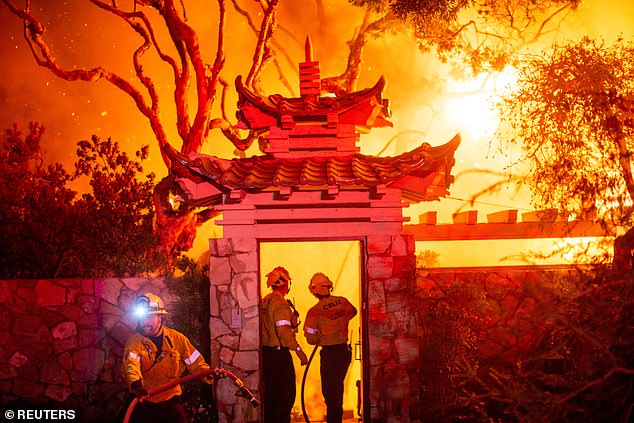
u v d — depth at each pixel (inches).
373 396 316.5
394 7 430.0
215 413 329.4
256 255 321.4
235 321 319.0
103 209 396.2
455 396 331.3
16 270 375.6
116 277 383.2
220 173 308.0
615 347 217.3
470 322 348.2
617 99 315.6
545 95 323.3
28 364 346.0
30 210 397.4
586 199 299.7
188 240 443.8
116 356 350.9
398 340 318.7
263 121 329.4
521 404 219.9
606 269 227.3
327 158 325.7
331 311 335.9
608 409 228.5
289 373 332.5
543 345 247.8
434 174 314.8
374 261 320.2
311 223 322.3
